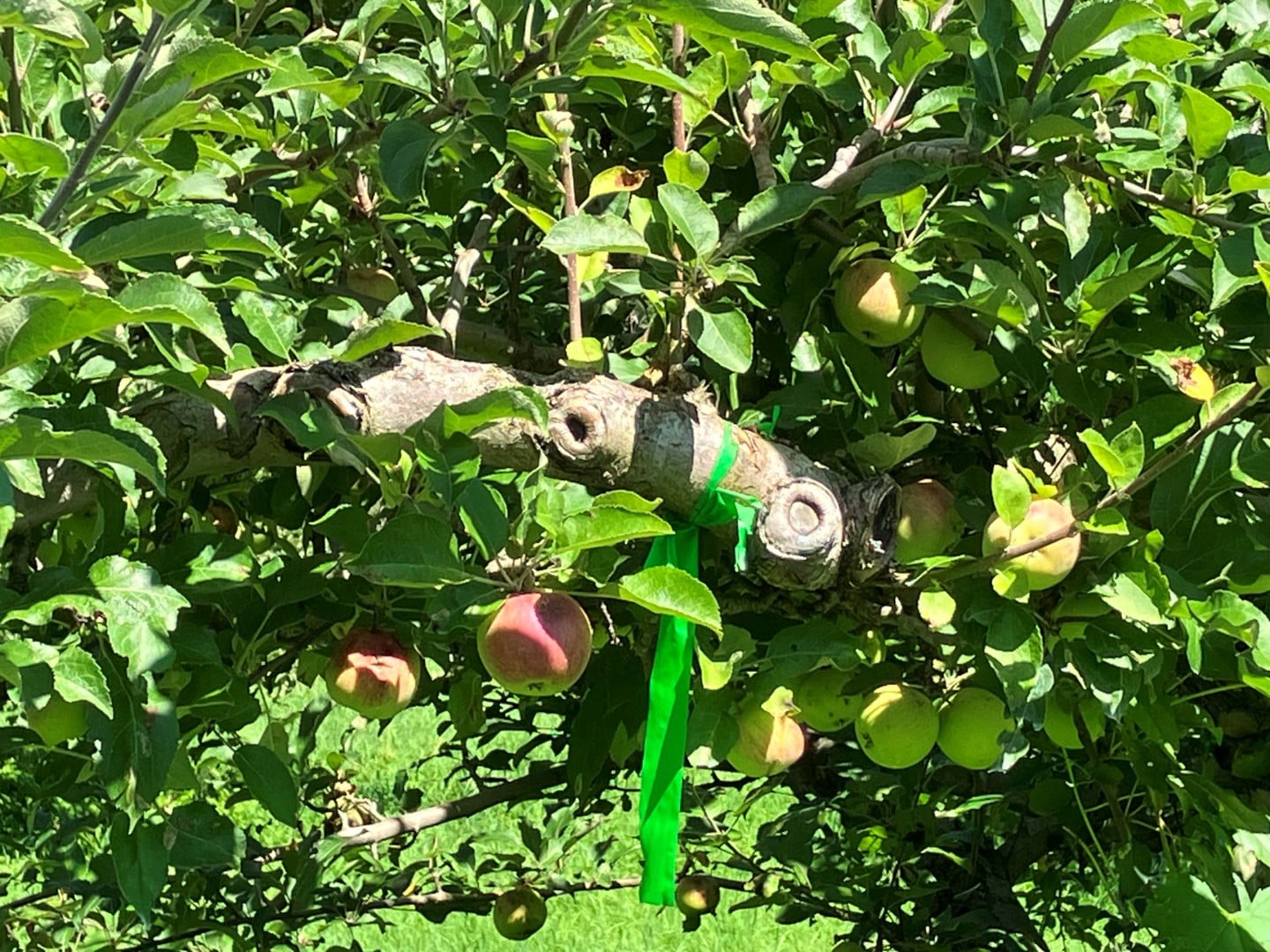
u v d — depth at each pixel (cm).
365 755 382
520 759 188
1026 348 116
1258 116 130
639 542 120
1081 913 182
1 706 140
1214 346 123
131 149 91
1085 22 107
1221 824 127
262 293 113
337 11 153
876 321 117
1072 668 119
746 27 95
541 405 96
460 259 124
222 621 128
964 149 109
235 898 188
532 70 106
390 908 191
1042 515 106
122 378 113
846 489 110
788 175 135
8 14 77
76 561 107
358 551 107
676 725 106
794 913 187
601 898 348
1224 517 122
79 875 179
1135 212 128
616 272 111
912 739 120
